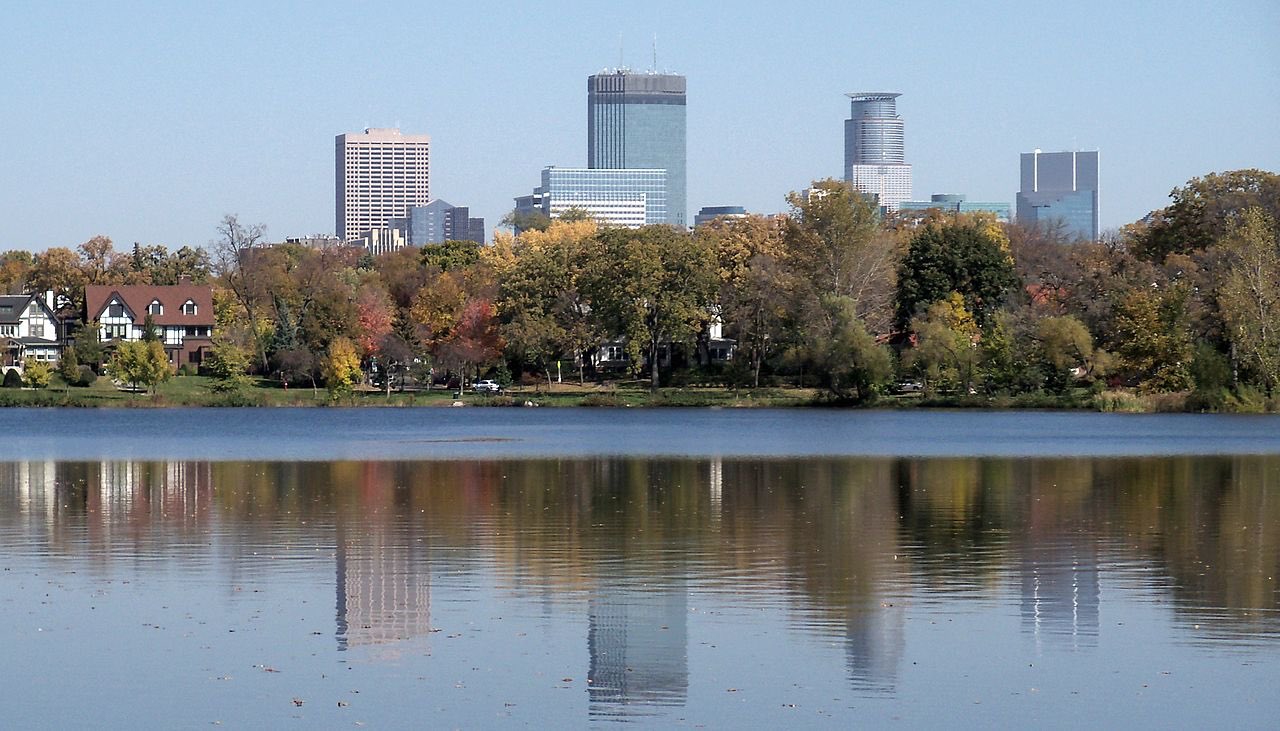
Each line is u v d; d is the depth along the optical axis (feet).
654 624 104.73
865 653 96.84
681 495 190.19
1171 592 115.96
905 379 463.42
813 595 114.93
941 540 144.56
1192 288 431.02
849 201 479.41
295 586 119.03
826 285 470.80
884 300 472.44
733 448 290.76
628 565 128.77
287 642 99.96
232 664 94.63
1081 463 245.04
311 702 86.89
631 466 243.60
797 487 201.57
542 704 86.48
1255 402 405.39
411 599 113.50
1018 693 88.22
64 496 189.47
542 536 147.95
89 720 83.82
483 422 407.64
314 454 277.85
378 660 95.35
